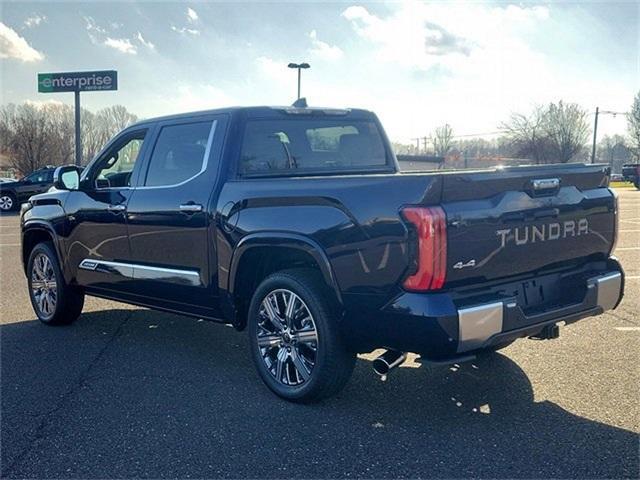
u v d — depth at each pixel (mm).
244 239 4312
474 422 3852
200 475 3264
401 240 3484
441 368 4824
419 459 3398
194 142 4992
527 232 3783
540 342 5426
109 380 4676
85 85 36750
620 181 53344
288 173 5004
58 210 6086
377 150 5770
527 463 3332
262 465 3359
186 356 5270
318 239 3896
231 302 4566
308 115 5215
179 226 4859
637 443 3531
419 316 3445
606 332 5723
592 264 4391
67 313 6254
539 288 4008
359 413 4020
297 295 4094
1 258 11266
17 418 3990
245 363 5078
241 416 3992
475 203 3561
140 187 5316
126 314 6859
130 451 3531
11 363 5094
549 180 3895
